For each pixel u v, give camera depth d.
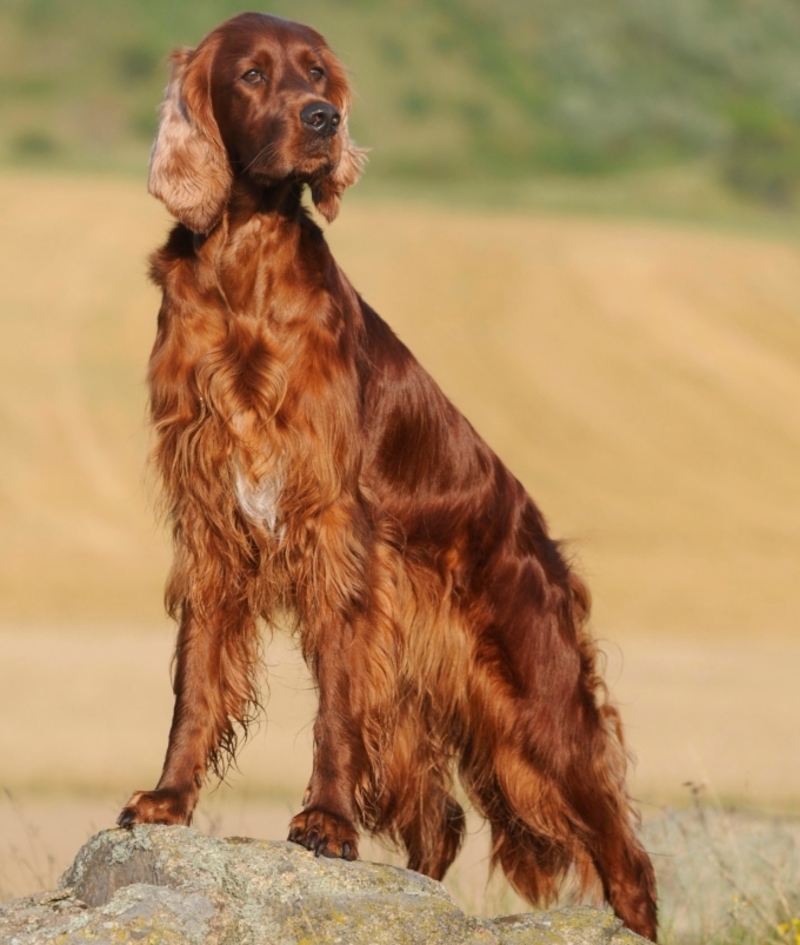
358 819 5.89
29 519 32.75
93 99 135.75
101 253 49.06
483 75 148.50
